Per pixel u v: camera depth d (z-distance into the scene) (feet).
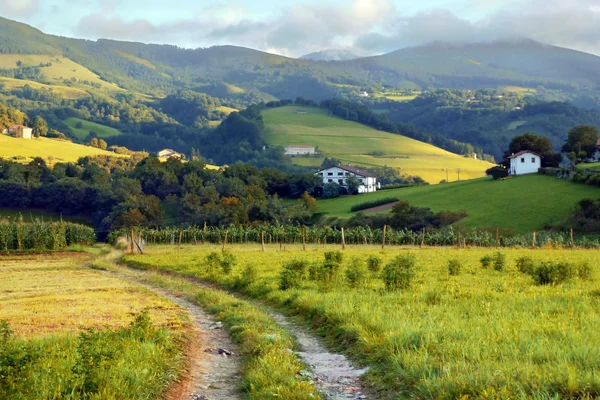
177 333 65.77
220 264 137.59
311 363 54.49
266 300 96.68
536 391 37.55
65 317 75.82
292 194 568.82
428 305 74.69
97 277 141.18
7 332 50.03
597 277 109.70
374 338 55.62
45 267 172.24
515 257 172.35
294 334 69.31
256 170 572.10
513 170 493.77
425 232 340.80
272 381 46.11
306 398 41.91
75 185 463.01
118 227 389.19
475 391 38.22
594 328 55.36
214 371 53.16
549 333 53.88
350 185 565.53
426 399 39.52
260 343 60.23
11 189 462.60
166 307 87.66
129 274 153.89
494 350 47.62
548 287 92.48
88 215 465.88
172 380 47.62
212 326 75.66
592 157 528.63
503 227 343.05
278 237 317.01
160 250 241.96
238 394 46.29
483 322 59.72
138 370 44.32
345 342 60.23
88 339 50.42
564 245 247.29
